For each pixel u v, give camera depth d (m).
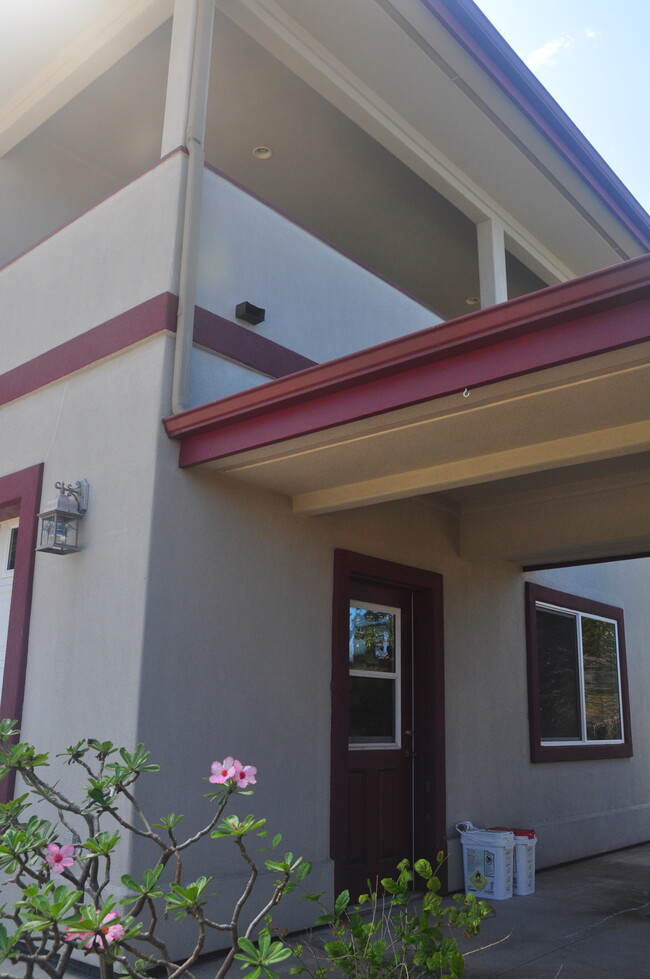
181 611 4.66
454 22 6.25
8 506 5.79
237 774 2.57
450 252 9.26
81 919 2.21
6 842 2.50
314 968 4.30
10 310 6.32
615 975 4.35
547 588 8.36
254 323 5.54
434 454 4.58
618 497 6.34
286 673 5.19
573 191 7.82
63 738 4.72
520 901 6.09
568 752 8.20
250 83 7.03
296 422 4.30
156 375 4.90
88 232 5.79
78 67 6.47
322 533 5.70
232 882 4.57
